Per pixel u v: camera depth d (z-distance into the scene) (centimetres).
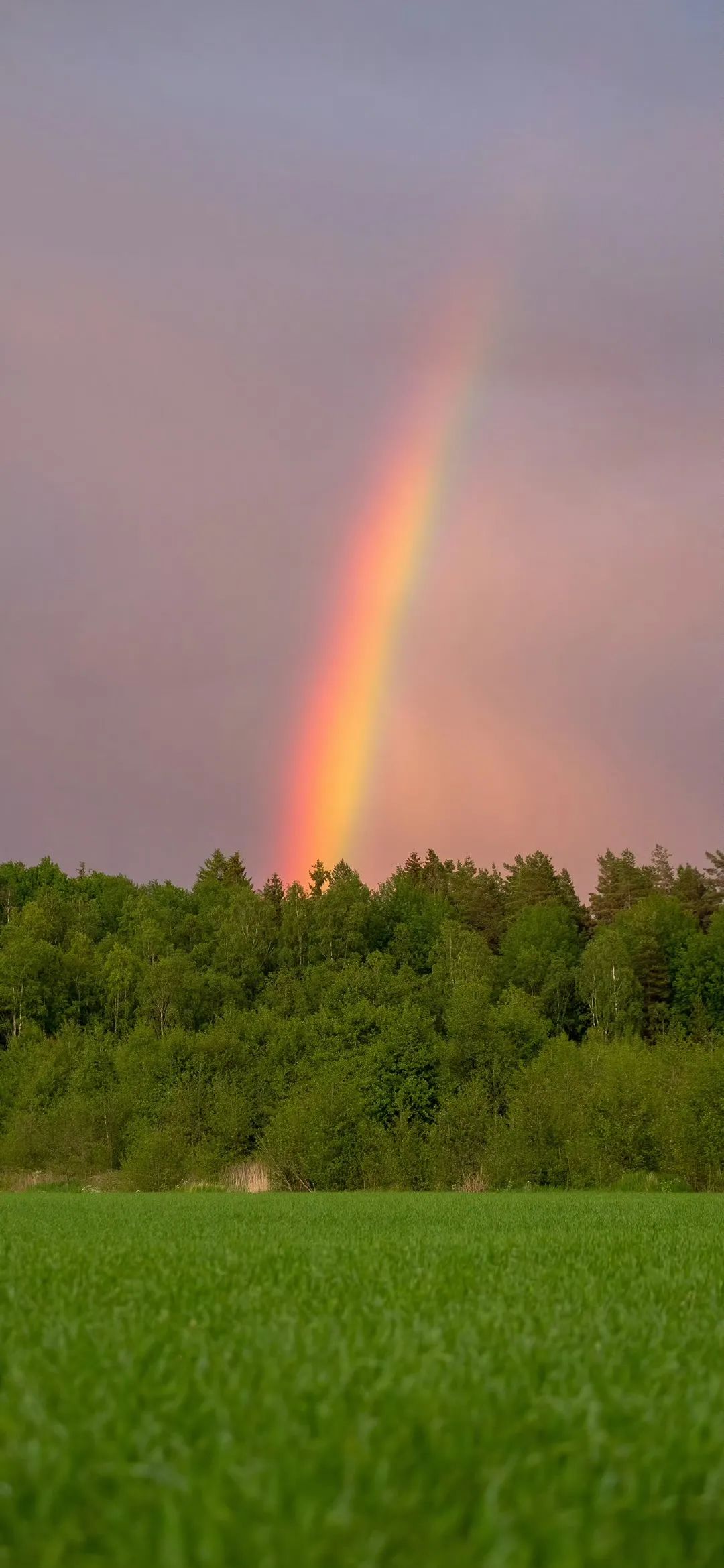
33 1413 570
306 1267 1311
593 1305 1027
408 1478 484
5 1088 8325
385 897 16200
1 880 16612
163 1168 6750
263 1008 10738
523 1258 1527
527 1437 555
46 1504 443
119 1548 405
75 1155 7338
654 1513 452
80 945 12762
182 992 11269
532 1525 429
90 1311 941
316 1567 393
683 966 13312
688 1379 697
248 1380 655
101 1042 8700
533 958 13325
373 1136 6650
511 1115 6338
